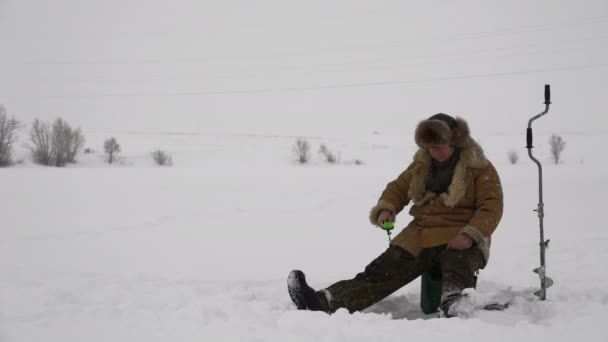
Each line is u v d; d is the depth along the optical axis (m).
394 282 3.65
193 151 40.41
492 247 6.36
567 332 2.79
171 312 3.29
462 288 3.35
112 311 3.32
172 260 5.93
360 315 3.11
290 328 2.91
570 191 12.47
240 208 10.73
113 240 7.21
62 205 10.95
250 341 2.74
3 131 31.12
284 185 16.08
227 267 5.56
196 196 12.92
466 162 3.66
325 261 5.92
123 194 13.14
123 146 42.78
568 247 6.12
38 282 4.19
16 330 2.98
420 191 3.83
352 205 11.19
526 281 4.53
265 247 6.80
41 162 32.09
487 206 3.56
